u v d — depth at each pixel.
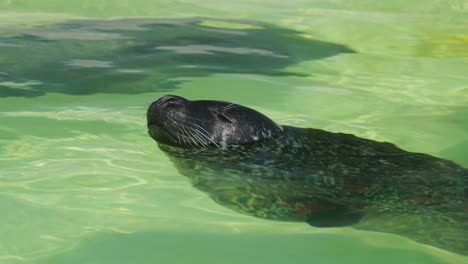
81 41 18.48
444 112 13.84
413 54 18.72
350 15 24.12
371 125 12.87
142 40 19.02
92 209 8.64
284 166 9.98
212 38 19.69
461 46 19.73
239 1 26.45
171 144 10.62
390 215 8.66
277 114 13.16
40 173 9.82
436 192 9.21
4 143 11.00
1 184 9.35
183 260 7.34
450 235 8.18
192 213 8.64
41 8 23.33
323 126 12.63
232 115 10.66
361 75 16.45
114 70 15.75
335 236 8.06
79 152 10.77
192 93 14.20
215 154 10.33
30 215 8.38
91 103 13.33
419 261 7.49
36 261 7.21
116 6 24.12
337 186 9.40
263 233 8.10
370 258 7.53
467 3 26.23
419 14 24.61
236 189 9.36
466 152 11.63
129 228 8.11
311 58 17.88
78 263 7.19
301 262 7.37
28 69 15.53
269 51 18.39
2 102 13.13
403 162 10.24
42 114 12.52
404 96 14.88
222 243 7.79
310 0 27.11
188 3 25.42
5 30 19.47
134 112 12.88
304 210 8.71
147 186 9.48
